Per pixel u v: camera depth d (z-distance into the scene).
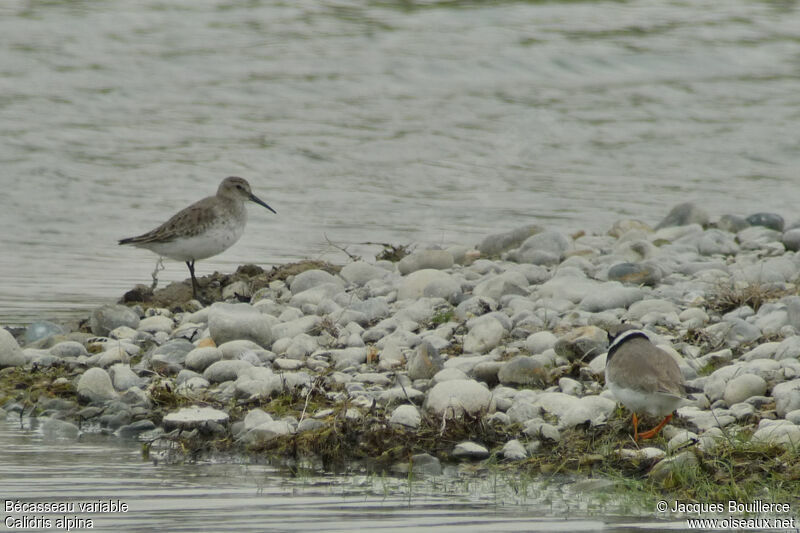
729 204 24.34
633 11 40.59
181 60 34.00
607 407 10.48
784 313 12.89
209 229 16.14
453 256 17.92
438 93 33.06
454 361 12.02
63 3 38.12
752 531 8.04
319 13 38.56
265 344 13.22
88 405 11.66
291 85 32.69
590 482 9.12
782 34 39.12
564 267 16.25
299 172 26.59
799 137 29.92
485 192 25.47
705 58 36.56
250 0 39.28
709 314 13.78
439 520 8.27
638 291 14.21
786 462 9.12
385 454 10.02
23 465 9.74
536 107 31.89
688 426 10.06
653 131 30.58
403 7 39.22
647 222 22.59
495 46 36.16
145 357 12.95
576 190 25.69
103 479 9.37
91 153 26.78
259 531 7.99
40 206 23.48
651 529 8.09
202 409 11.06
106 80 32.16
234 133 28.91
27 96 30.55
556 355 12.08
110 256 20.30
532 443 10.05
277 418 10.92
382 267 17.80
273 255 20.25
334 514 8.42
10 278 18.38
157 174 25.73
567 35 37.41
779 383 10.67
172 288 16.66
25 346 13.93
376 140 28.89
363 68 34.22
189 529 8.02
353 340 13.04
